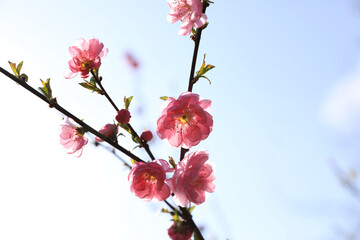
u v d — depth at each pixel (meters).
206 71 0.50
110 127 0.50
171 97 0.51
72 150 0.52
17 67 0.50
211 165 0.51
